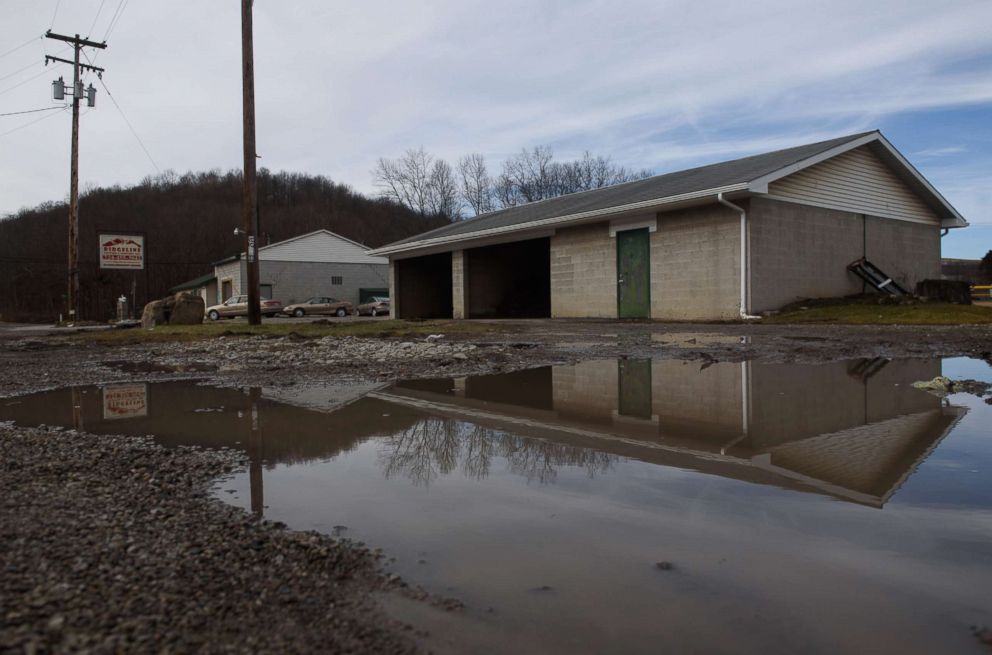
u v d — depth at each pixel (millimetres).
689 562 1497
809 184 14250
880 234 16141
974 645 1122
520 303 21859
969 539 1616
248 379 5141
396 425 3227
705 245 13609
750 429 3035
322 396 4211
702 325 11602
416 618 1235
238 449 2717
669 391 4266
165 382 5051
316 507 1937
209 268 62156
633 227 15125
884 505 1890
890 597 1310
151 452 2648
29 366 6484
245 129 12234
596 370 5465
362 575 1433
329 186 77438
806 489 2059
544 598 1322
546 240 22141
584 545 1611
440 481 2221
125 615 1201
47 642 1079
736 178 12875
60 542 1568
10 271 55719
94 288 54125
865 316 11555
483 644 1141
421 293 24938
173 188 72938
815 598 1310
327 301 34812
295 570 1451
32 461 2449
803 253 14055
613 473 2295
